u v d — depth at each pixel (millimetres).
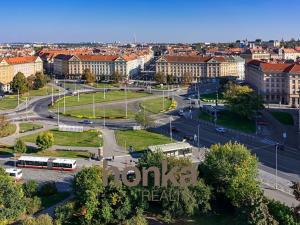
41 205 148000
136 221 125125
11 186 139375
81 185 137000
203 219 135250
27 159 192125
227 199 142125
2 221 131375
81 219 131875
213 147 152875
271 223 114562
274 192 157625
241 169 140375
